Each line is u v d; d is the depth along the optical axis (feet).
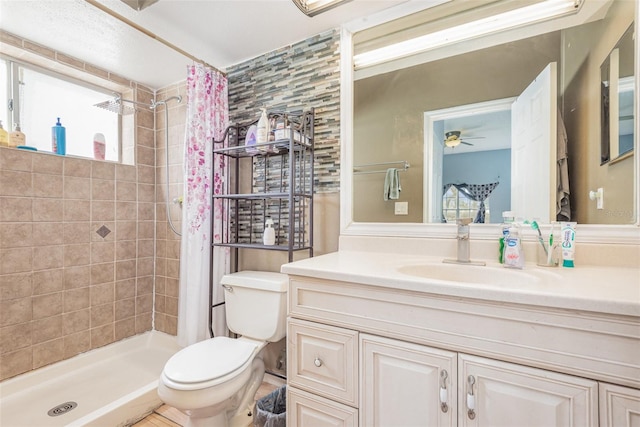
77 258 6.22
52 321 5.82
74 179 6.18
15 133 5.43
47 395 5.33
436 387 2.62
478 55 4.27
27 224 5.48
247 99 6.20
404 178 4.66
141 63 6.38
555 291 2.28
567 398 2.17
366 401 2.93
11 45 5.33
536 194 3.87
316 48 5.39
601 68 3.58
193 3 4.54
